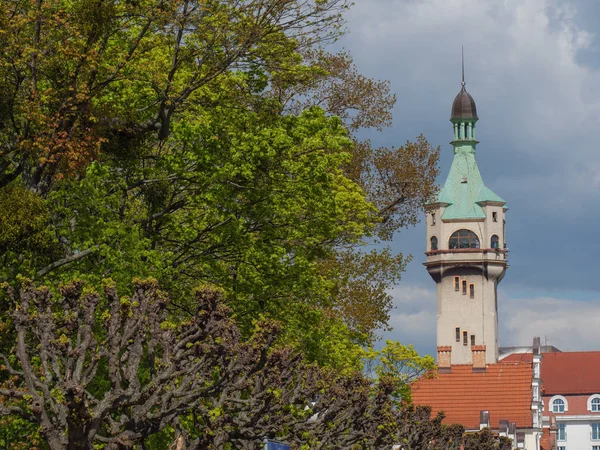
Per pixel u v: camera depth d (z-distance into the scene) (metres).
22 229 49.28
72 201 57.38
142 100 61.41
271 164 63.66
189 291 63.22
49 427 41.06
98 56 52.72
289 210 65.12
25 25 51.50
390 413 73.75
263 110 64.38
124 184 61.72
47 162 50.50
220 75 62.78
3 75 51.44
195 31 58.69
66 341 42.50
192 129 61.94
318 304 72.00
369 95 89.88
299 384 59.03
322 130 65.56
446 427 100.00
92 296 43.59
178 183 64.38
